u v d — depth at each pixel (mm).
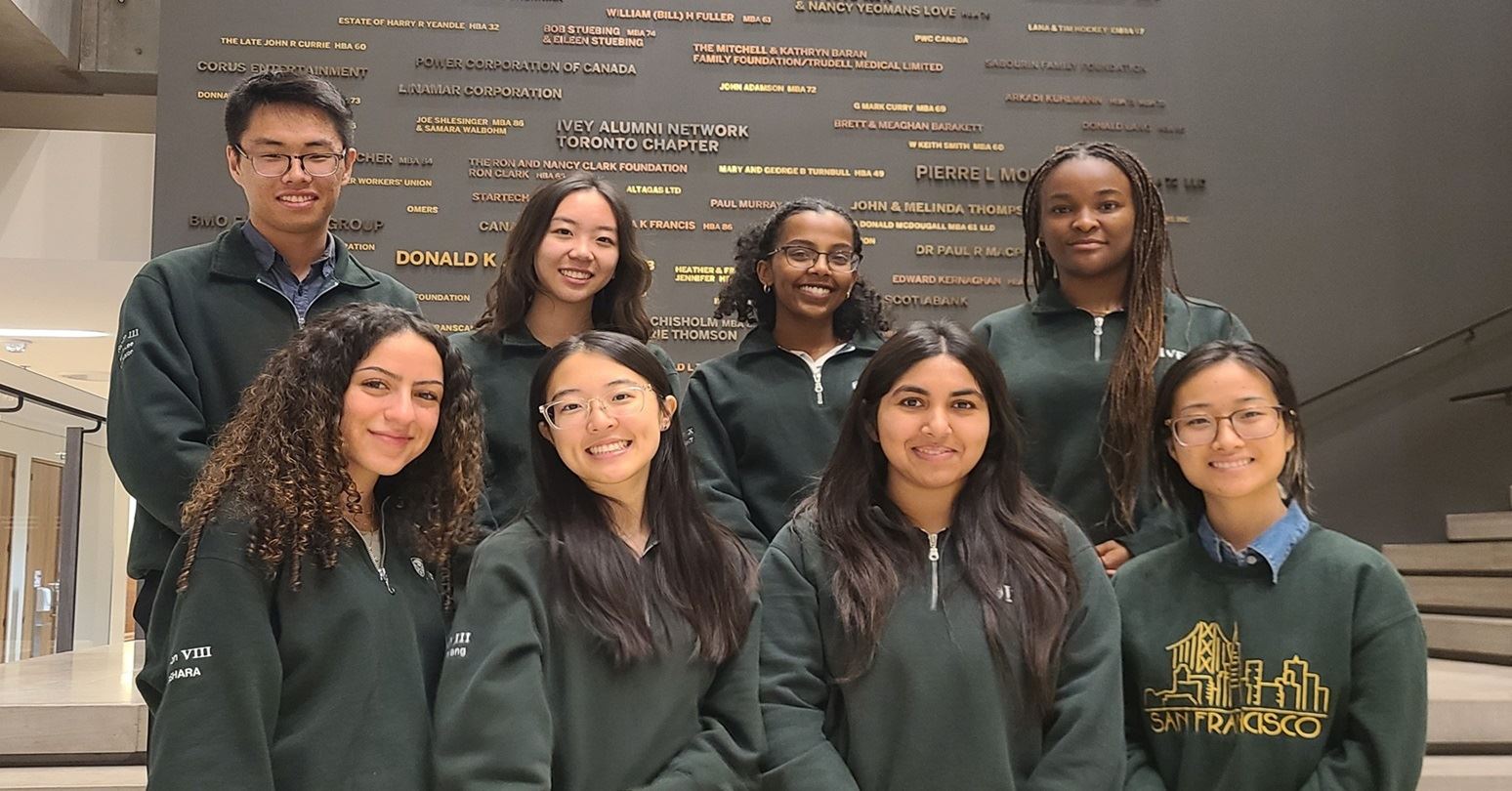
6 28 5645
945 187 5406
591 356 2164
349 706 1885
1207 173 5602
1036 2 5566
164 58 4949
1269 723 2148
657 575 2131
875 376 2295
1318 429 5648
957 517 2289
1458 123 5801
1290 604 2205
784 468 3062
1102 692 2107
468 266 5023
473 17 5164
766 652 2205
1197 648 2240
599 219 2848
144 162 5516
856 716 2131
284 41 5031
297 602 1907
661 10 5297
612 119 5211
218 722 1779
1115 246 2918
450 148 5082
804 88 5355
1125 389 2816
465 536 2234
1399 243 5707
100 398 8078
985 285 5379
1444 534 5672
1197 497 2373
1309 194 5660
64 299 6348
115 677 4418
